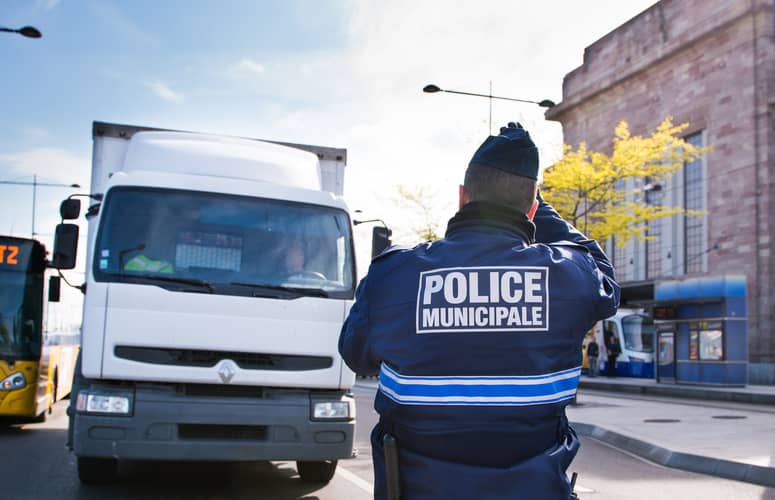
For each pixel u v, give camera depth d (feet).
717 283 78.38
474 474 6.55
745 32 104.12
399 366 7.04
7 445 35.78
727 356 77.61
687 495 25.95
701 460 31.45
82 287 24.63
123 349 21.54
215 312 22.13
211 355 22.06
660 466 32.73
